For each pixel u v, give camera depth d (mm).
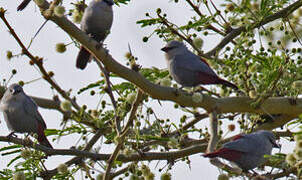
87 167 11992
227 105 10648
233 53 11336
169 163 11797
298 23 12789
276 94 12445
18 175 10938
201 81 12141
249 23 12445
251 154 10805
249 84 11219
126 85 12438
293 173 10164
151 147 13695
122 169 13312
